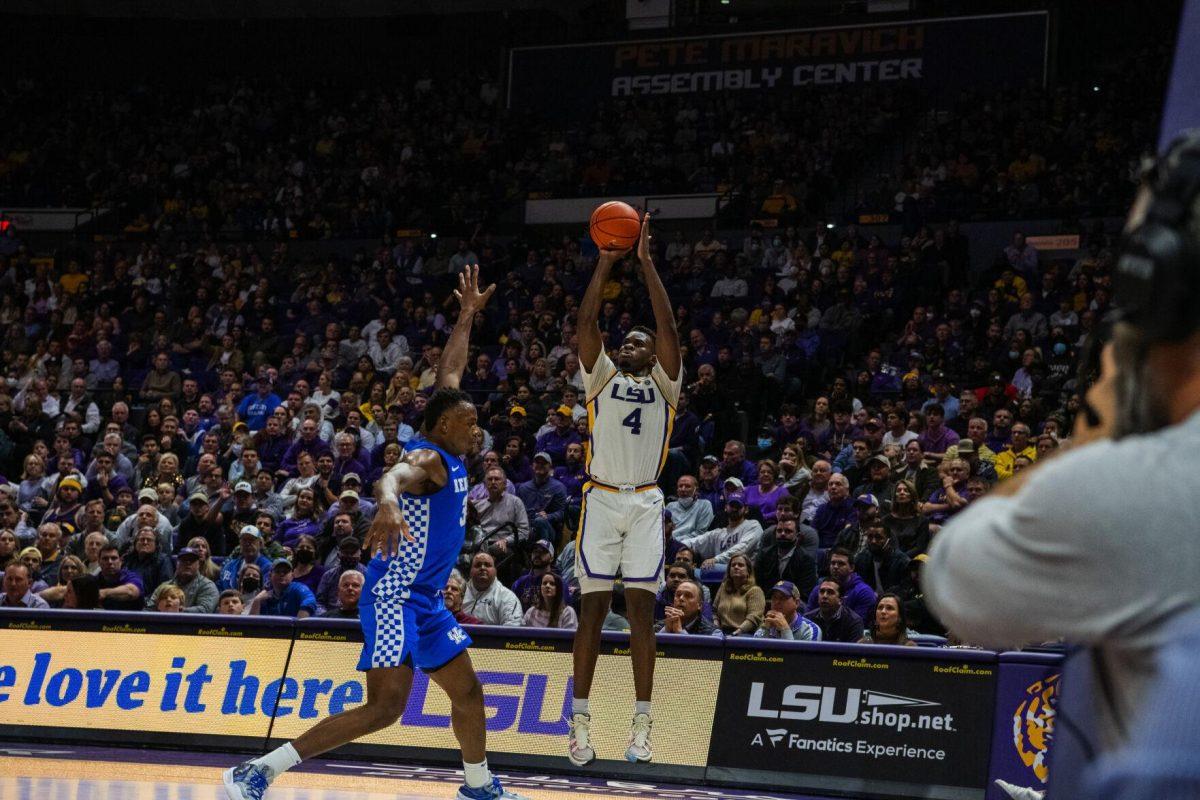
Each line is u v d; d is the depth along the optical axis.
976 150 19.72
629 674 7.84
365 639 5.32
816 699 7.47
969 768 7.04
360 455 12.97
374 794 6.24
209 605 10.11
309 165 23.86
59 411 16.20
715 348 15.12
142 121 25.91
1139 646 1.12
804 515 10.80
